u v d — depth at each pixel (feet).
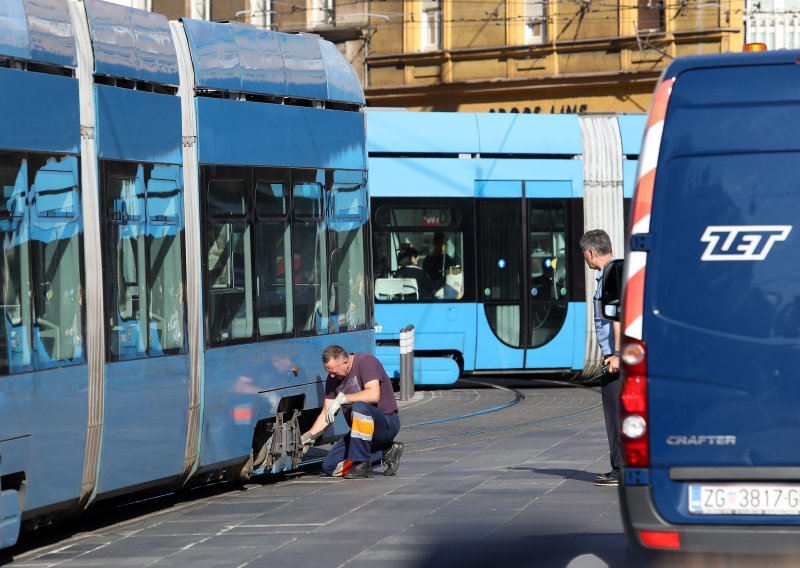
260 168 118.42
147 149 104.17
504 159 223.92
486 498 107.55
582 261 225.97
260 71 119.55
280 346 119.96
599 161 227.81
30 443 88.94
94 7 99.86
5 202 88.17
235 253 114.52
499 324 223.30
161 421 103.96
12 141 89.20
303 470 132.57
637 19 338.34
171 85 108.27
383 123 220.84
